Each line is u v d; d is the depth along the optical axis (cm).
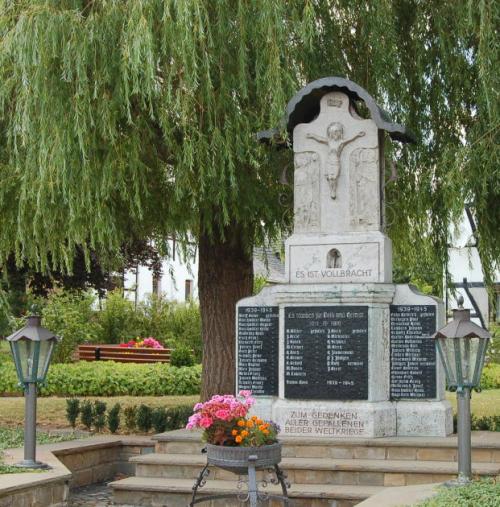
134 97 1126
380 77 1191
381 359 1049
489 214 1252
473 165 1136
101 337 2948
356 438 1016
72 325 2470
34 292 1952
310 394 1055
